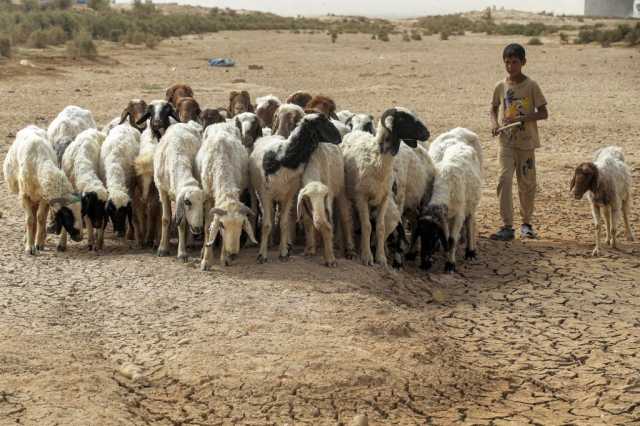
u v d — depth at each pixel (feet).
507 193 41.32
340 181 33.88
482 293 32.89
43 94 95.71
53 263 34.14
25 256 35.24
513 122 40.27
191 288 30.40
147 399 22.13
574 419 21.93
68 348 24.85
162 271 32.55
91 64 130.11
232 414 21.47
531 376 24.81
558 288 33.50
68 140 40.14
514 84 40.75
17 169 36.52
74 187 37.37
